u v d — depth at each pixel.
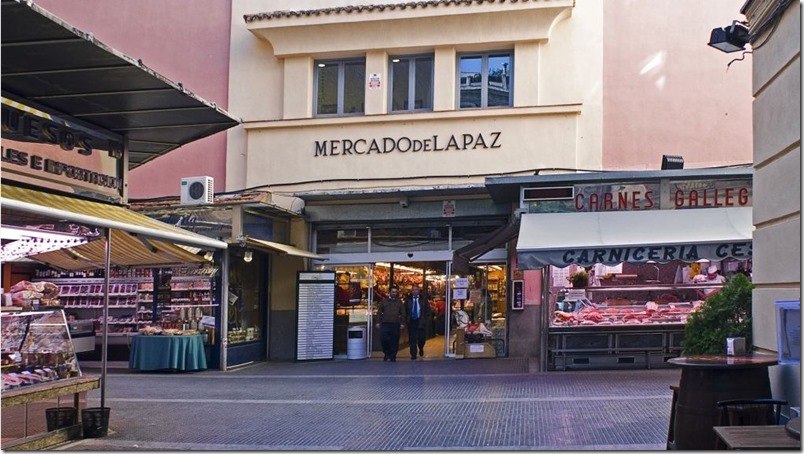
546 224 14.16
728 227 13.37
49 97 8.48
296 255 16.91
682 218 13.92
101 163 9.57
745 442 5.15
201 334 15.99
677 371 13.78
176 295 16.58
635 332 14.38
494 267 17.55
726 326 8.37
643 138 16.38
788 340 6.84
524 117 16.77
